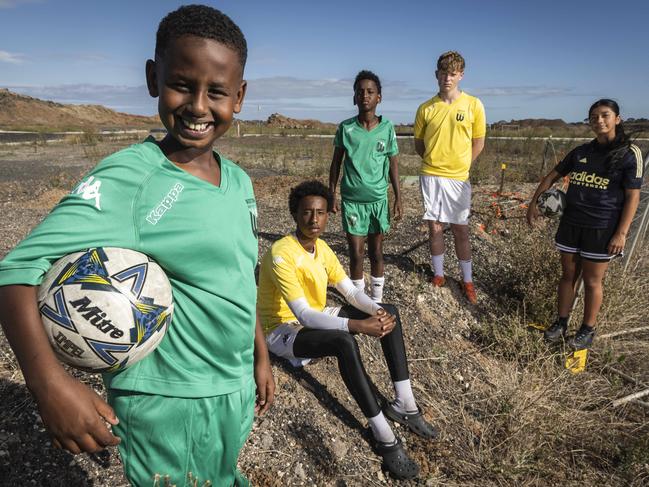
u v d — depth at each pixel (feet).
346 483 8.89
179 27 3.81
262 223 21.75
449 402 11.59
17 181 31.58
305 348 9.57
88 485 7.49
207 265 4.25
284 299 9.77
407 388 10.05
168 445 4.50
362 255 13.87
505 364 13.29
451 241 19.63
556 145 56.70
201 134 4.06
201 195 4.10
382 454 9.29
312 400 10.17
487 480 9.61
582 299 15.14
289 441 9.12
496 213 23.49
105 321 3.83
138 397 4.41
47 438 7.88
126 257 3.92
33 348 3.32
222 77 3.93
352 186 13.17
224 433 4.78
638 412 12.10
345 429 9.93
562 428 10.72
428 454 9.96
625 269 17.30
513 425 10.61
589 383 12.41
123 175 3.78
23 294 3.35
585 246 12.91
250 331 4.80
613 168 12.16
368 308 10.11
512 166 43.27
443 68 14.43
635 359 14.37
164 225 3.93
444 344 13.73
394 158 14.17
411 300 15.02
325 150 55.67
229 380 4.70
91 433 3.43
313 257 10.12
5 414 8.11
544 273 16.51
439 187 15.19
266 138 81.87
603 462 10.52
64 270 3.85
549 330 14.19
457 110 14.60
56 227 3.53
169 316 4.20
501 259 19.04
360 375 9.01
